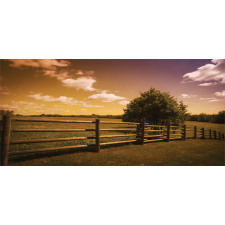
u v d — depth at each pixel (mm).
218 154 6504
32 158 4652
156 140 9445
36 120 4367
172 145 8359
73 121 5230
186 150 7086
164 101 16703
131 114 19312
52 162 4430
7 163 4004
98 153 5656
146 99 18062
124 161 4902
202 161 5332
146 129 8625
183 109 18516
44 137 8844
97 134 5836
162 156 5715
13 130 4004
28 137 8656
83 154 5398
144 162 4906
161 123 17438
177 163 4984
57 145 6457
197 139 12711
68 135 10516
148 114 17812
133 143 8211
